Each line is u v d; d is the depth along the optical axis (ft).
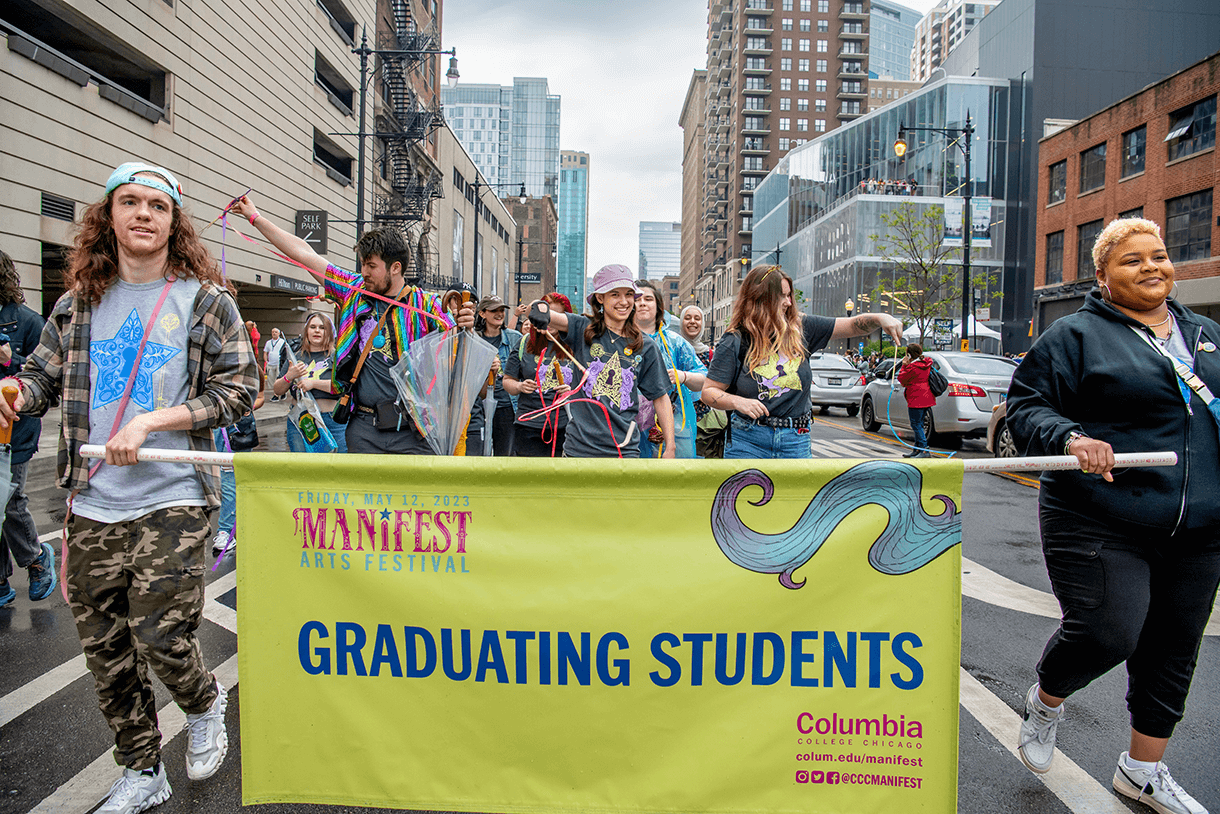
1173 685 8.09
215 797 8.31
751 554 6.53
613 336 12.73
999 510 25.03
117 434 6.98
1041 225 103.96
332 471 6.66
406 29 105.40
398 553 6.66
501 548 6.59
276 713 6.79
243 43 63.77
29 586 14.97
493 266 210.18
